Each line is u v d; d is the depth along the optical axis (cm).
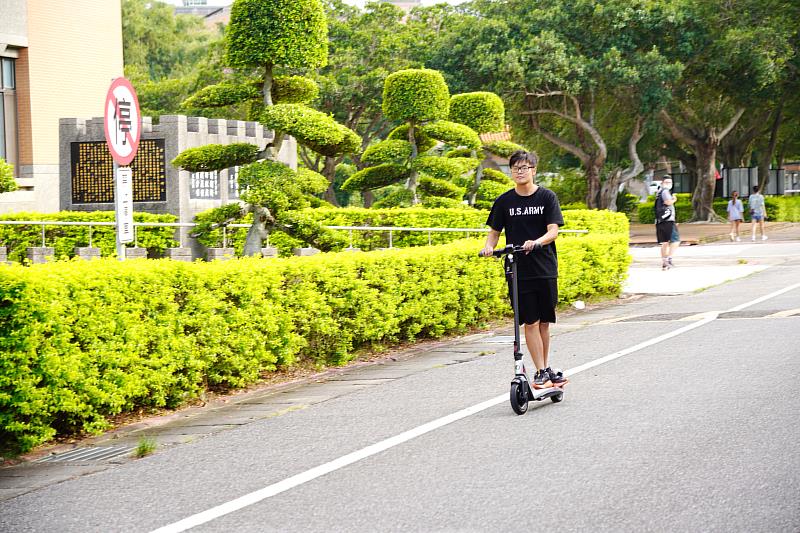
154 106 5256
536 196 846
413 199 2550
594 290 1711
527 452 672
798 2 4409
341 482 618
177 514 566
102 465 701
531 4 4447
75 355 787
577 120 4591
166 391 890
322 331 1077
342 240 1401
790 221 5234
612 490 575
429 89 2473
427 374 1028
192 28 8025
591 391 882
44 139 2795
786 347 1075
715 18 4388
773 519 514
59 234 2156
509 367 1045
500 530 512
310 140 1368
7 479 676
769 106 4922
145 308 861
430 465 650
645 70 4200
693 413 773
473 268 1366
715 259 2662
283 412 859
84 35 2923
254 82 1442
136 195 2323
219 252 2228
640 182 7638
